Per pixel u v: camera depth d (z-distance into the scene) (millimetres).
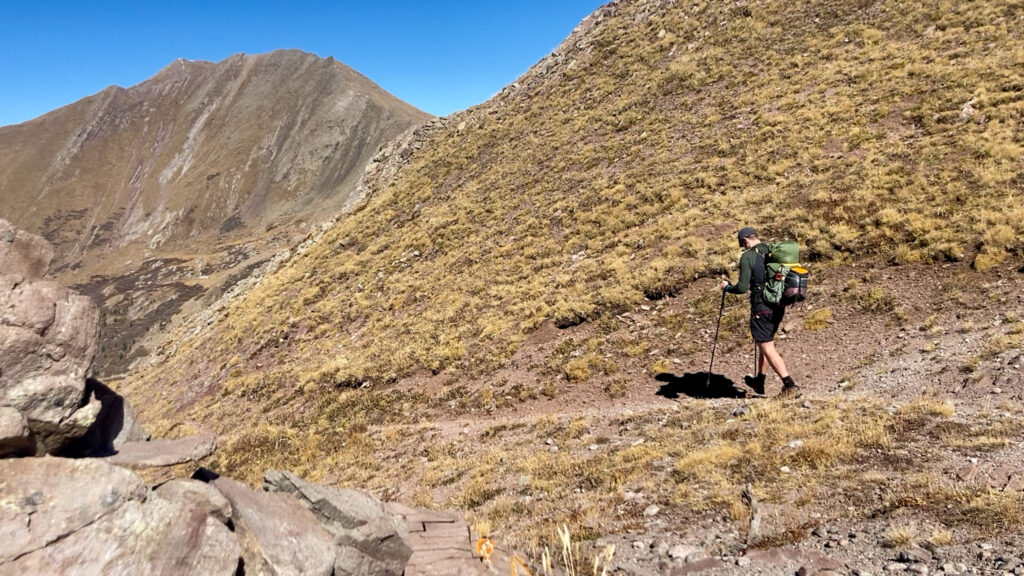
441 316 20750
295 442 15016
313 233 46656
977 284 10938
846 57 24828
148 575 2715
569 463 8383
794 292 8906
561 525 5973
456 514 6332
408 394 16453
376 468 11625
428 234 30031
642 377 12539
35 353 2967
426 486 9414
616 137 29000
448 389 15781
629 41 38625
